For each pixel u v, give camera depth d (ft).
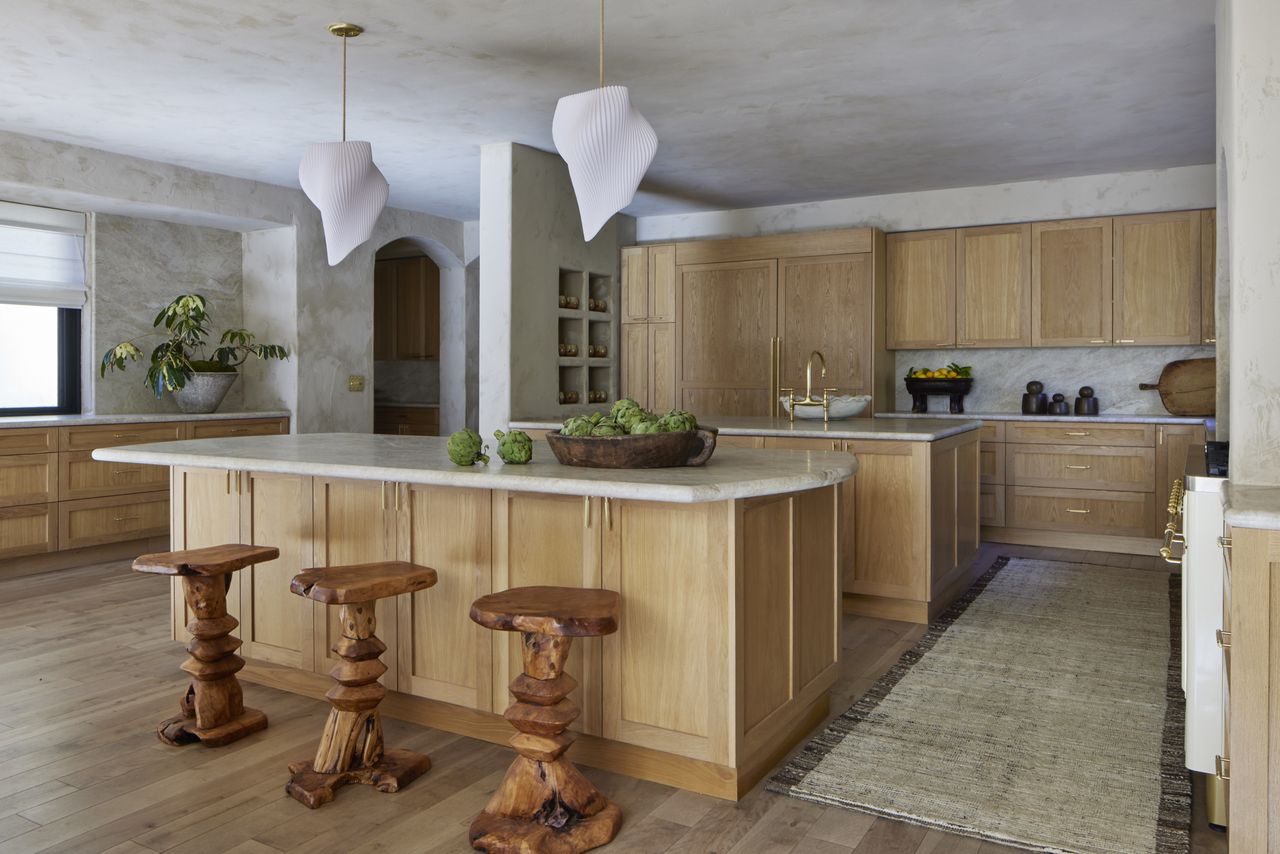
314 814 7.91
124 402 20.24
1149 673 11.68
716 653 8.02
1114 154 18.54
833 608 10.07
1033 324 20.99
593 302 20.71
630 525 8.38
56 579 16.87
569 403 19.85
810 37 12.15
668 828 7.65
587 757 8.84
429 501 9.59
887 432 14.17
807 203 23.57
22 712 10.25
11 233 18.31
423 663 9.75
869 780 8.58
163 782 8.52
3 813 7.89
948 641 13.16
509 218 17.70
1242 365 7.56
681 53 12.80
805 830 7.64
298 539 10.62
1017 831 7.61
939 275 21.98
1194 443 18.74
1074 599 15.62
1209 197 19.27
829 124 16.39
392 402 31.35
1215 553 7.39
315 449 11.07
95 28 11.82
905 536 14.12
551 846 7.14
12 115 15.66
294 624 10.74
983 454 20.94
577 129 9.50
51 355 19.60
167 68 13.32
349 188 11.45
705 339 23.54
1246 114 7.56
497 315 17.92
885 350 22.50
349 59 12.97
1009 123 16.37
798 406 16.85
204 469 11.43
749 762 8.37
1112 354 21.35
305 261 21.98
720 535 7.93
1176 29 11.91
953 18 11.53
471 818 7.86
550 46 12.50
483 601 7.68
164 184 19.06
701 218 25.00
